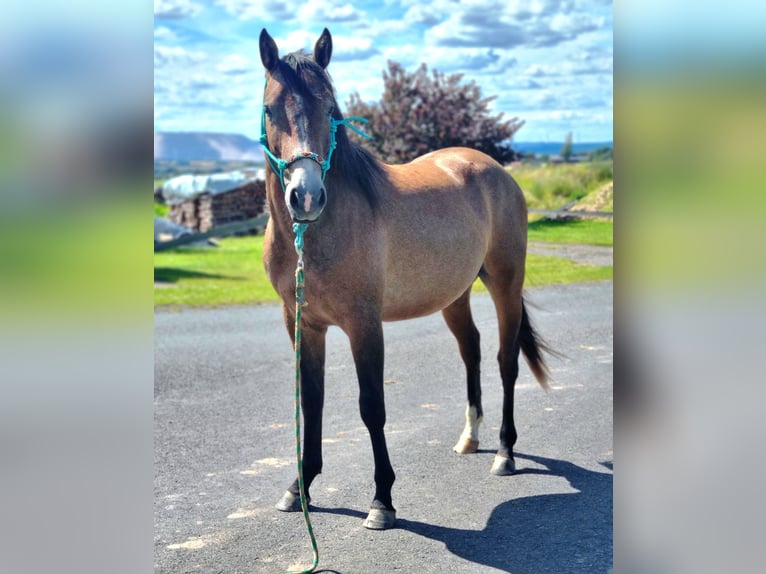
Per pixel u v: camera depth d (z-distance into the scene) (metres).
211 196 14.00
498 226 4.01
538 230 13.12
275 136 2.84
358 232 3.10
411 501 3.38
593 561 2.76
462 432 4.25
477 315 7.98
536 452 4.01
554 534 3.01
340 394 5.20
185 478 3.65
